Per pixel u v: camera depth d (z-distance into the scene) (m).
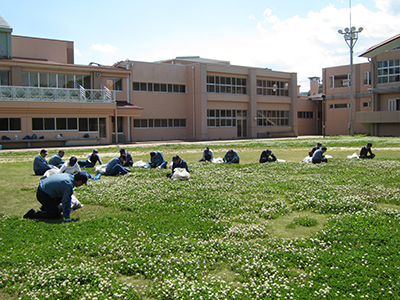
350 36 43.84
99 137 37.31
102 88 38.25
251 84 51.91
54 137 34.69
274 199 10.31
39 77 35.28
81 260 5.90
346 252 6.03
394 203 9.51
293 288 4.93
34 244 6.46
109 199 10.30
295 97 57.62
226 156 19.36
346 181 12.63
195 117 47.06
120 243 6.53
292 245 6.46
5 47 34.56
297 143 33.22
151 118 44.56
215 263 5.85
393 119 42.47
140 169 16.22
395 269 5.30
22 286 5.00
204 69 46.47
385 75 45.41
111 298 4.72
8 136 32.28
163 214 8.70
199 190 11.46
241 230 7.44
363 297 4.65
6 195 11.19
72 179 8.45
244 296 4.79
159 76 45.09
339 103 57.38
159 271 5.46
